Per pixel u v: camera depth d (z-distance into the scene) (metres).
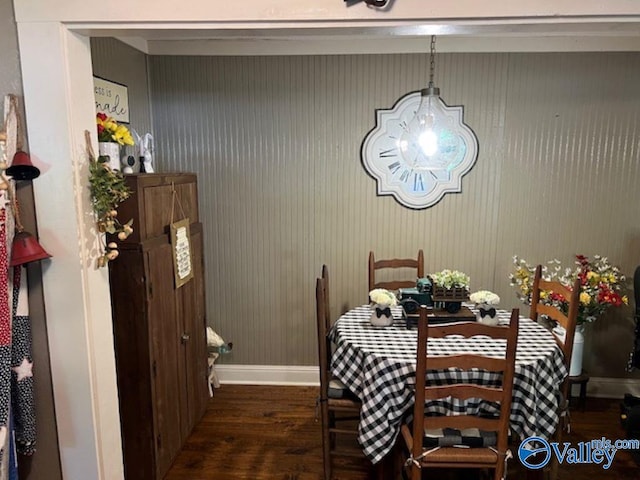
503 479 1.80
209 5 1.39
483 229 3.12
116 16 1.41
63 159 1.47
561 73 2.92
